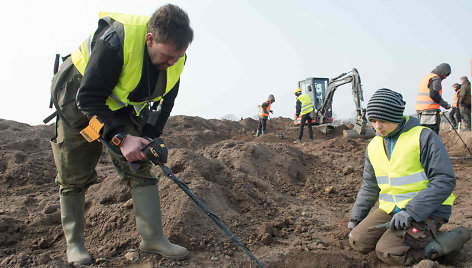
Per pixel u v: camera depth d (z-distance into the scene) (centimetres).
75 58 239
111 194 373
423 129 273
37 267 264
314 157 639
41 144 663
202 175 414
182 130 1160
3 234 311
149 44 219
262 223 355
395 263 272
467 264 271
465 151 863
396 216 262
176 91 275
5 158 540
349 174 565
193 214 322
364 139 1198
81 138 255
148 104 265
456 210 394
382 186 292
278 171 543
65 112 242
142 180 273
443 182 256
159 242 276
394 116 266
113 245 296
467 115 1120
